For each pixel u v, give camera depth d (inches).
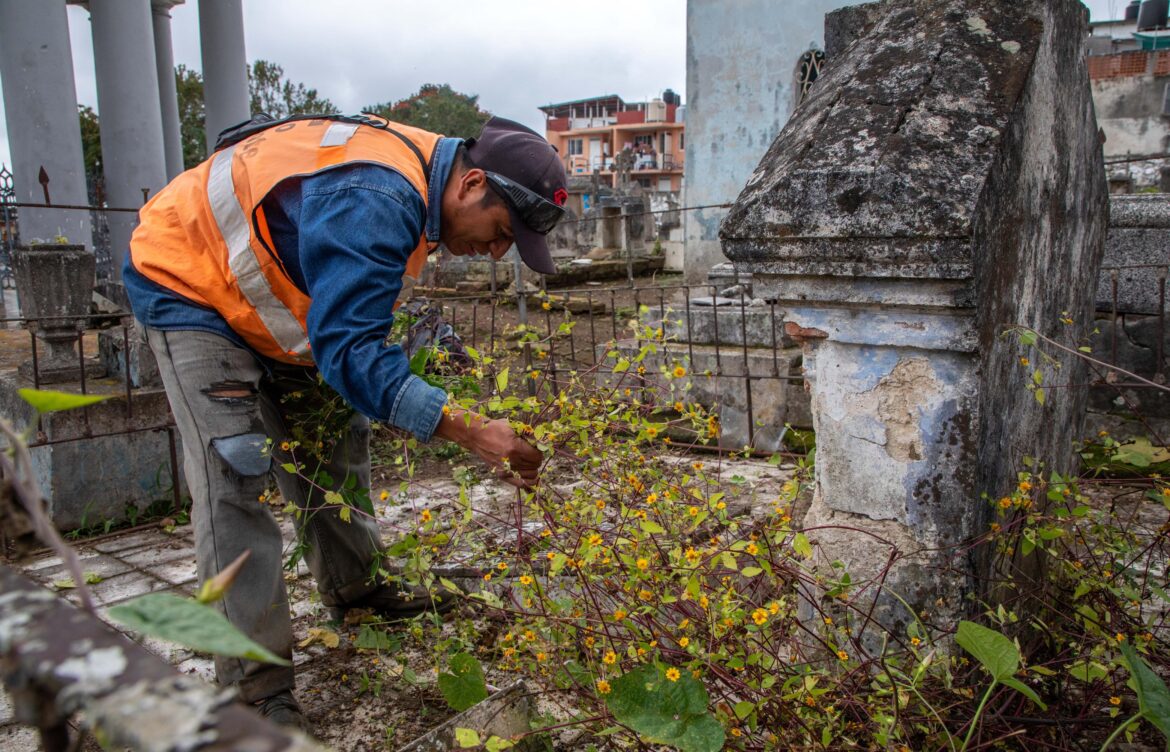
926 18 92.2
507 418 92.0
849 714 80.4
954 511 83.7
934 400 83.2
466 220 92.5
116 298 253.1
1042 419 104.0
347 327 80.6
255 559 93.2
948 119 81.8
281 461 105.9
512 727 78.0
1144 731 88.4
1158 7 879.1
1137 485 137.1
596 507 86.2
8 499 28.0
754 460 201.8
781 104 438.9
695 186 471.8
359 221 81.7
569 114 2910.9
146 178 385.7
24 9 314.0
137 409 172.7
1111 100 687.7
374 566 105.3
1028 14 88.0
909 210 77.2
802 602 94.5
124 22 373.1
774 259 86.8
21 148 324.5
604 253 615.5
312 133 89.5
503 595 105.9
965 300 77.4
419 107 1932.8
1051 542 97.7
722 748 73.1
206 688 22.6
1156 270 178.5
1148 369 181.6
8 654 23.8
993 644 66.9
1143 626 93.0
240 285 89.8
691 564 77.6
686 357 217.6
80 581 26.9
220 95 424.2
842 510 90.8
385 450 213.9
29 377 184.4
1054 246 100.7
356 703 103.1
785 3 428.1
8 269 393.7
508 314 410.3
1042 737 84.7
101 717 21.3
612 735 83.7
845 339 86.4
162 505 179.0
